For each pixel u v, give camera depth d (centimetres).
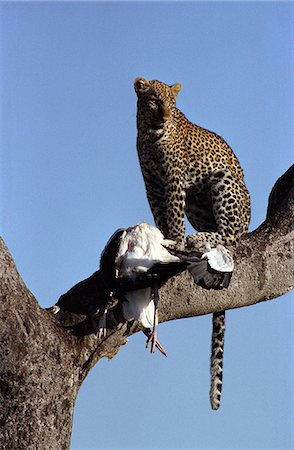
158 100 1223
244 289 992
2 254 924
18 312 916
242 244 1011
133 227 914
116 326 948
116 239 908
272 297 1018
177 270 888
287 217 1027
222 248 856
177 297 963
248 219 1271
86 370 961
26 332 916
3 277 916
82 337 948
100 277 968
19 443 916
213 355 1160
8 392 913
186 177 1250
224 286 847
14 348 909
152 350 896
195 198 1278
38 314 935
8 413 914
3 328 908
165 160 1228
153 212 1275
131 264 884
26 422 917
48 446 928
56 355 930
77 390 960
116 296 912
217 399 1152
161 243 905
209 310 988
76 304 959
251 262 996
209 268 830
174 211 1234
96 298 958
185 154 1238
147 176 1264
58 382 931
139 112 1254
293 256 1012
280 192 1055
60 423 937
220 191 1241
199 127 1280
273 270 1002
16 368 911
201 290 970
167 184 1237
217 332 1161
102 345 958
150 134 1233
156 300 902
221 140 1287
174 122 1241
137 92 1252
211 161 1248
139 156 1268
